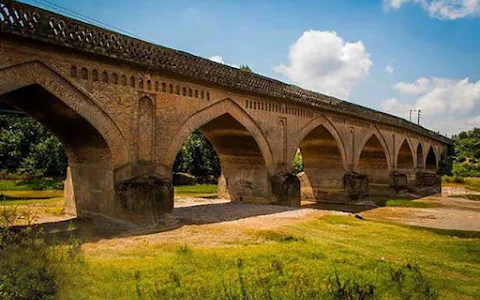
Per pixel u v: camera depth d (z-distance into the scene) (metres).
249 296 6.61
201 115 15.29
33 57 10.26
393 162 32.53
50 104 11.56
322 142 24.75
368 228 13.80
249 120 17.84
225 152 21.14
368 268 8.45
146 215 12.95
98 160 13.09
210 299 6.46
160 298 6.38
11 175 33.25
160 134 13.68
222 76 15.94
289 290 6.99
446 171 51.19
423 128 40.28
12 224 10.96
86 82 11.50
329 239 11.52
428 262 9.60
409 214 21.30
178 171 37.97
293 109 20.56
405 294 7.22
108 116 12.14
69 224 12.59
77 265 7.27
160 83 13.67
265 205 19.03
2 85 9.73
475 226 17.61
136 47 12.74
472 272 9.02
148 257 8.61
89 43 11.33
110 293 6.38
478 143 58.91
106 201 12.80
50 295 5.96
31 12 10.08
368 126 28.12
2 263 6.50
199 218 14.42
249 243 10.40
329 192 25.66
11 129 36.41
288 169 20.36
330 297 6.84
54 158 34.72
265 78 18.44
